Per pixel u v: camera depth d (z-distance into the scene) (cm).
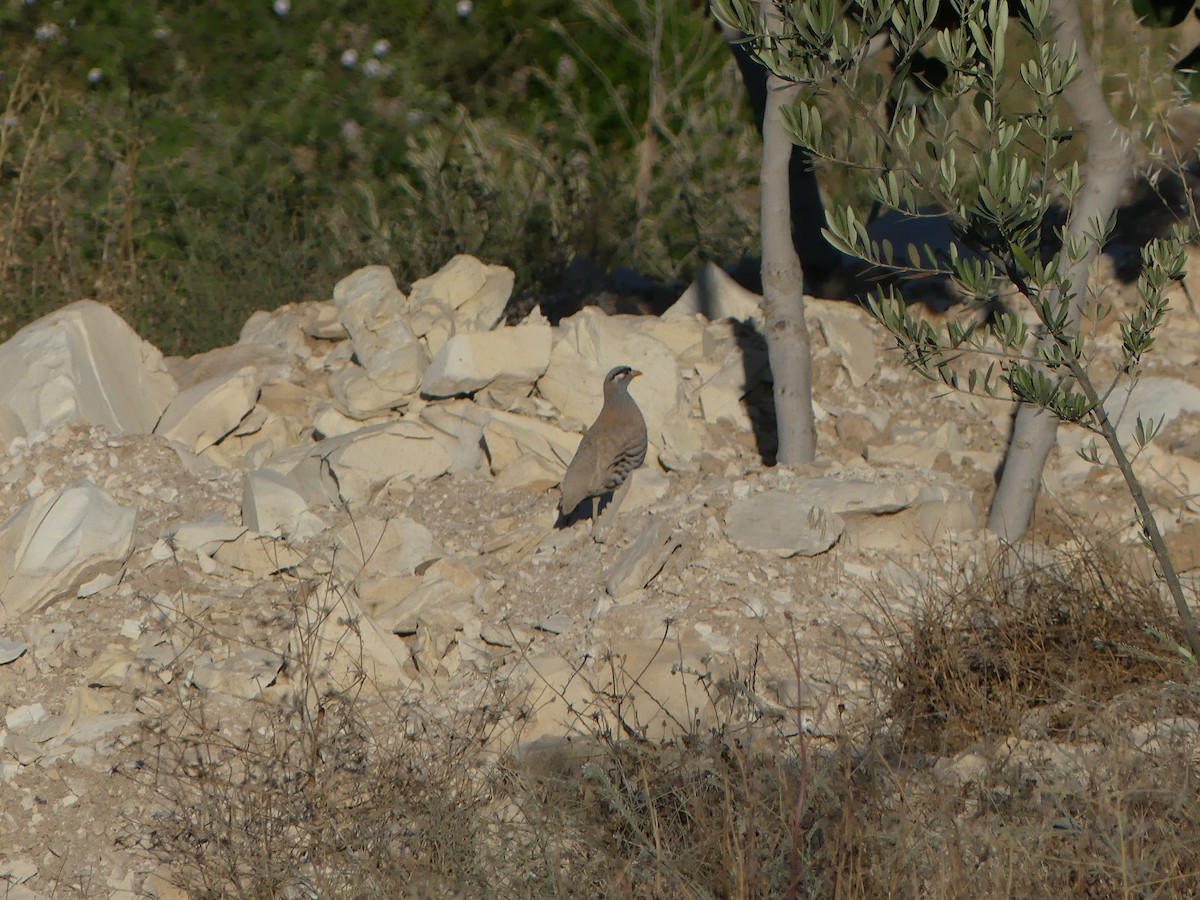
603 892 1341
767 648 1908
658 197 4272
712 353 2712
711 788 1462
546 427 2488
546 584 2092
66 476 2261
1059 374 1911
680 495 2248
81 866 1591
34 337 2442
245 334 2903
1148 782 1380
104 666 1861
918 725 1705
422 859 1421
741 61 2861
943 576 2036
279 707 1788
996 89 1391
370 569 2111
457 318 2711
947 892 1237
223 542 2084
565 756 1680
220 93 4656
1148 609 1781
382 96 4697
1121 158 2136
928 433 2559
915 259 1487
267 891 1462
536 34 4997
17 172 3856
